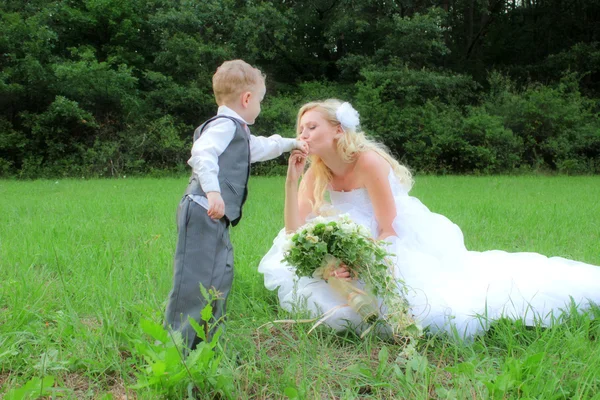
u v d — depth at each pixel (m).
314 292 3.41
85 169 18.86
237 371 2.64
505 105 22.11
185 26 21.62
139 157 19.66
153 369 2.30
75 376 2.72
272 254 3.83
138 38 22.06
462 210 8.34
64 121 19.52
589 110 22.42
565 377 2.57
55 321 3.35
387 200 3.63
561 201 9.95
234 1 22.22
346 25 23.84
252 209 8.34
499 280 3.54
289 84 25.52
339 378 2.66
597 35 26.97
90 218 7.39
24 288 3.71
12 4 20.58
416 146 21.52
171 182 15.37
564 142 21.30
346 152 3.63
